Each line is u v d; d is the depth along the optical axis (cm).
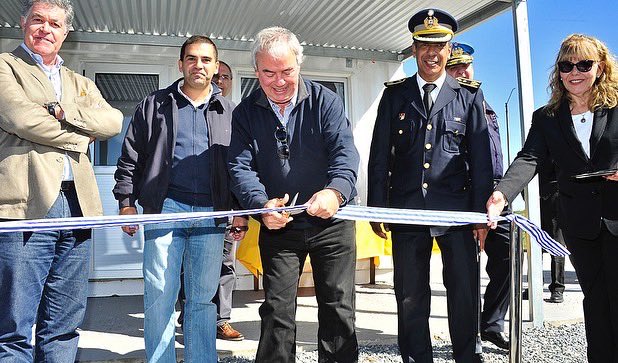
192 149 272
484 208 267
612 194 243
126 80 592
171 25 550
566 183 257
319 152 247
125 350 352
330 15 530
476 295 276
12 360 218
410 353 285
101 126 242
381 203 289
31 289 226
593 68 244
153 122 274
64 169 236
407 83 296
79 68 573
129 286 575
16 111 216
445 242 278
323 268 247
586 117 256
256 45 229
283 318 241
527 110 418
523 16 425
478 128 279
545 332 413
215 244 270
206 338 265
